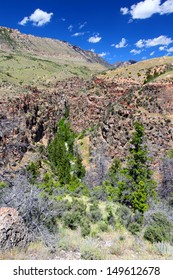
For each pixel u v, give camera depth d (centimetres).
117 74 13225
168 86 9106
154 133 7012
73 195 3148
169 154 6097
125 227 1773
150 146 6378
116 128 7962
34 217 1253
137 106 8706
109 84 12431
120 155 7319
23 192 1319
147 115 8112
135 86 11194
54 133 11875
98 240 1423
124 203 3791
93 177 6831
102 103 11581
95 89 12950
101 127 9025
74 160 8450
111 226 1755
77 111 12425
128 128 7762
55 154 8819
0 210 1078
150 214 1916
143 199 3534
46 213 1349
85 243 1192
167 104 8525
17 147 1448
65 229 1489
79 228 1555
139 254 1230
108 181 5384
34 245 1100
